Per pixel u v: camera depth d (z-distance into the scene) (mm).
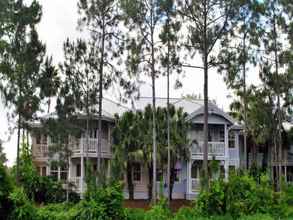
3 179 14750
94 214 15188
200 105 46500
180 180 44812
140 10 32719
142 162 39812
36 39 33125
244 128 45500
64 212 15977
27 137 38281
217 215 18422
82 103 33812
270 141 47500
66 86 33719
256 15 31406
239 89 41156
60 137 34000
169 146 36781
